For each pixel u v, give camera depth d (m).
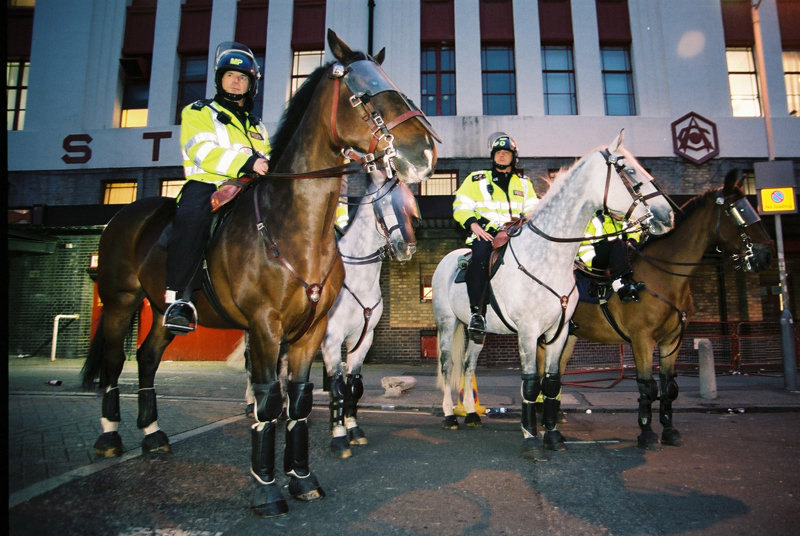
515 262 4.12
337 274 3.10
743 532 2.49
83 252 12.42
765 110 9.97
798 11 12.70
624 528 2.53
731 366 10.01
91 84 12.98
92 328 12.19
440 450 4.14
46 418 5.05
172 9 13.17
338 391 4.09
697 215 4.53
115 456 3.70
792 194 7.97
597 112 12.27
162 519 2.58
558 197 4.01
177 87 13.10
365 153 2.59
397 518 2.65
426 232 11.75
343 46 2.75
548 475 3.41
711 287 11.60
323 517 2.66
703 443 4.41
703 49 12.39
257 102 12.96
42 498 2.83
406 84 12.41
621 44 12.82
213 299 3.09
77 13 13.26
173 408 5.93
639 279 4.52
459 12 12.68
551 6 12.79
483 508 2.80
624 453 4.04
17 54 13.29
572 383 8.10
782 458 3.88
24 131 12.83
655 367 10.35
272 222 2.78
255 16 13.09
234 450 3.94
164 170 12.54
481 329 4.27
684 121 12.05
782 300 7.88
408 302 11.82
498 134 4.98
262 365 2.72
